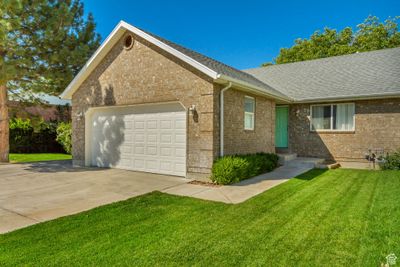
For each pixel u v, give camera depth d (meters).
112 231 4.30
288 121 14.14
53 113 22.12
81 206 5.79
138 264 3.26
